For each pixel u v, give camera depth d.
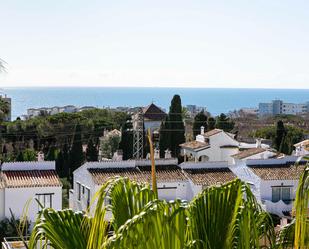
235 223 6.65
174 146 73.38
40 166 40.44
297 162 7.48
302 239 6.95
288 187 42.88
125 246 5.56
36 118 78.12
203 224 6.58
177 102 73.56
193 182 41.06
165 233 5.79
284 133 79.69
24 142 72.75
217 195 6.74
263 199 42.44
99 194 6.70
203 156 63.31
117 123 87.19
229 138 64.12
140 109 60.47
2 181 37.78
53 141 76.06
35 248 6.80
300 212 6.95
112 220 6.85
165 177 41.25
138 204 6.78
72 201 44.44
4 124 70.94
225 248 6.62
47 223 6.77
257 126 106.25
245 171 44.41
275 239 7.41
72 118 79.94
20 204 37.31
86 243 6.76
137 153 53.59
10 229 35.31
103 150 77.38
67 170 64.44
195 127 83.56
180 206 5.95
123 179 6.87
